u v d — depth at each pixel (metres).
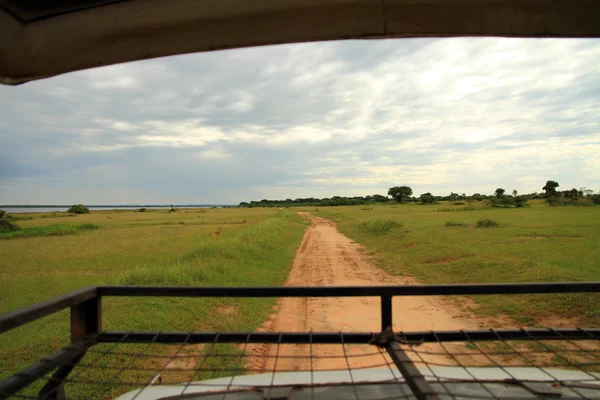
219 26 1.05
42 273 13.53
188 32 1.06
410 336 1.62
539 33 1.01
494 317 7.04
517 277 9.48
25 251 19.91
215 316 7.22
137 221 49.44
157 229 34.06
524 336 1.63
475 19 0.99
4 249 20.89
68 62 1.12
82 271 13.85
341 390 1.40
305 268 13.40
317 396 1.37
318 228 34.06
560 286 1.58
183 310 7.15
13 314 1.19
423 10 0.98
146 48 1.10
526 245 14.04
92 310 1.66
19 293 10.52
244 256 13.86
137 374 4.31
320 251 18.03
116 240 25.12
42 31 1.07
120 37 1.07
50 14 1.04
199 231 30.16
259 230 21.41
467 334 1.63
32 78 1.16
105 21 1.04
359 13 1.00
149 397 1.44
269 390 1.41
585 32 1.00
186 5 1.00
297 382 1.48
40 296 10.15
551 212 35.16
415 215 37.09
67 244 23.20
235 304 8.05
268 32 1.05
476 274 10.51
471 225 23.83
